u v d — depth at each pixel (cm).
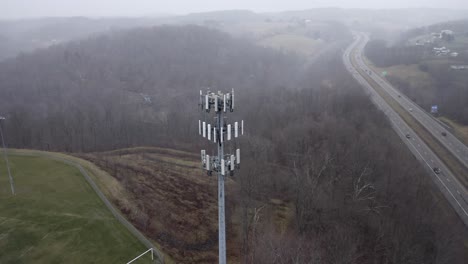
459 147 8450
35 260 3716
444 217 5550
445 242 4794
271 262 4219
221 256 2877
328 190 5734
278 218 5409
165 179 6050
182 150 8131
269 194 6012
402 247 4672
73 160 5897
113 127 9206
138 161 6838
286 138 7812
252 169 6100
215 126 2625
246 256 4444
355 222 5259
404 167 6544
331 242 4650
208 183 6156
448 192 6644
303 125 8256
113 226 4303
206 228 4925
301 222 5106
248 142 7550
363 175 5984
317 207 5322
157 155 7556
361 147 6838
